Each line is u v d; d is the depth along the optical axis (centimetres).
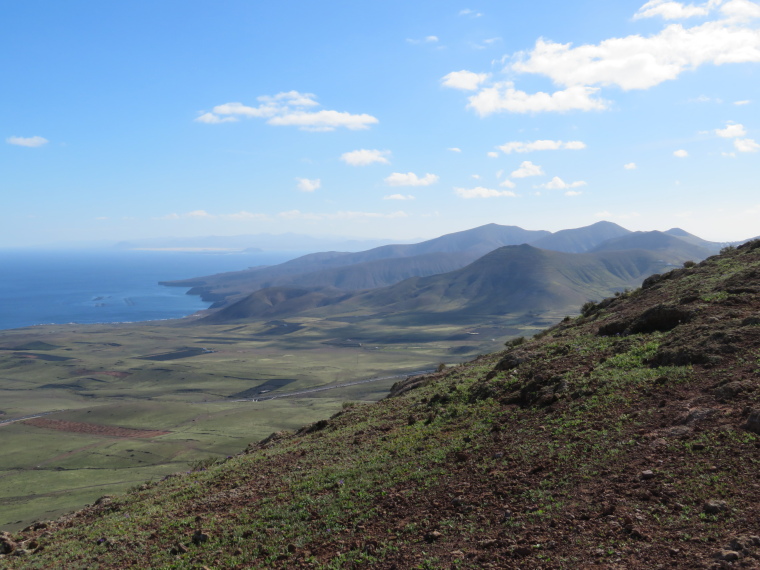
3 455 16425
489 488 1577
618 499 1289
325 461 2431
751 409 1472
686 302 2653
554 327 4169
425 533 1420
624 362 2270
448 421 2467
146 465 14712
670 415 1659
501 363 3067
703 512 1147
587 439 1694
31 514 10250
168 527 2014
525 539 1241
